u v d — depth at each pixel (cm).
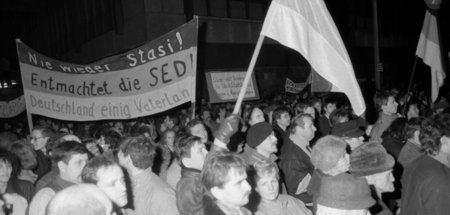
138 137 330
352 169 299
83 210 153
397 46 2622
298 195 405
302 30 321
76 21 2311
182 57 585
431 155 324
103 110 625
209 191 234
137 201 316
